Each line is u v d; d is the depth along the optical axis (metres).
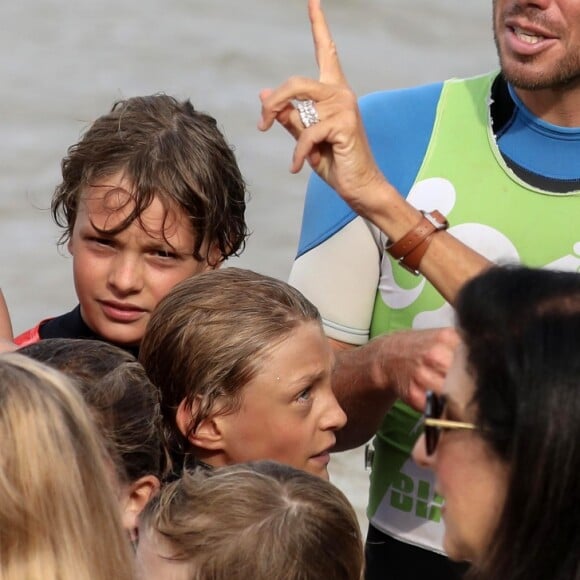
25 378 7.77
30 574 7.47
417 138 12.20
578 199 11.75
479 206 11.88
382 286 12.24
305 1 56.09
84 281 12.46
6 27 51.50
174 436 11.13
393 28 52.69
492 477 7.47
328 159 10.96
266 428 10.98
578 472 7.06
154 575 9.04
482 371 7.42
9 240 33.47
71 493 7.64
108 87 45.69
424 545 12.07
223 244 12.90
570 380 7.12
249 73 48.03
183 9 54.78
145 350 11.23
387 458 12.38
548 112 11.80
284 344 10.95
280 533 8.93
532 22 11.23
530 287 7.48
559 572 7.15
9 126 41.50
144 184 12.10
